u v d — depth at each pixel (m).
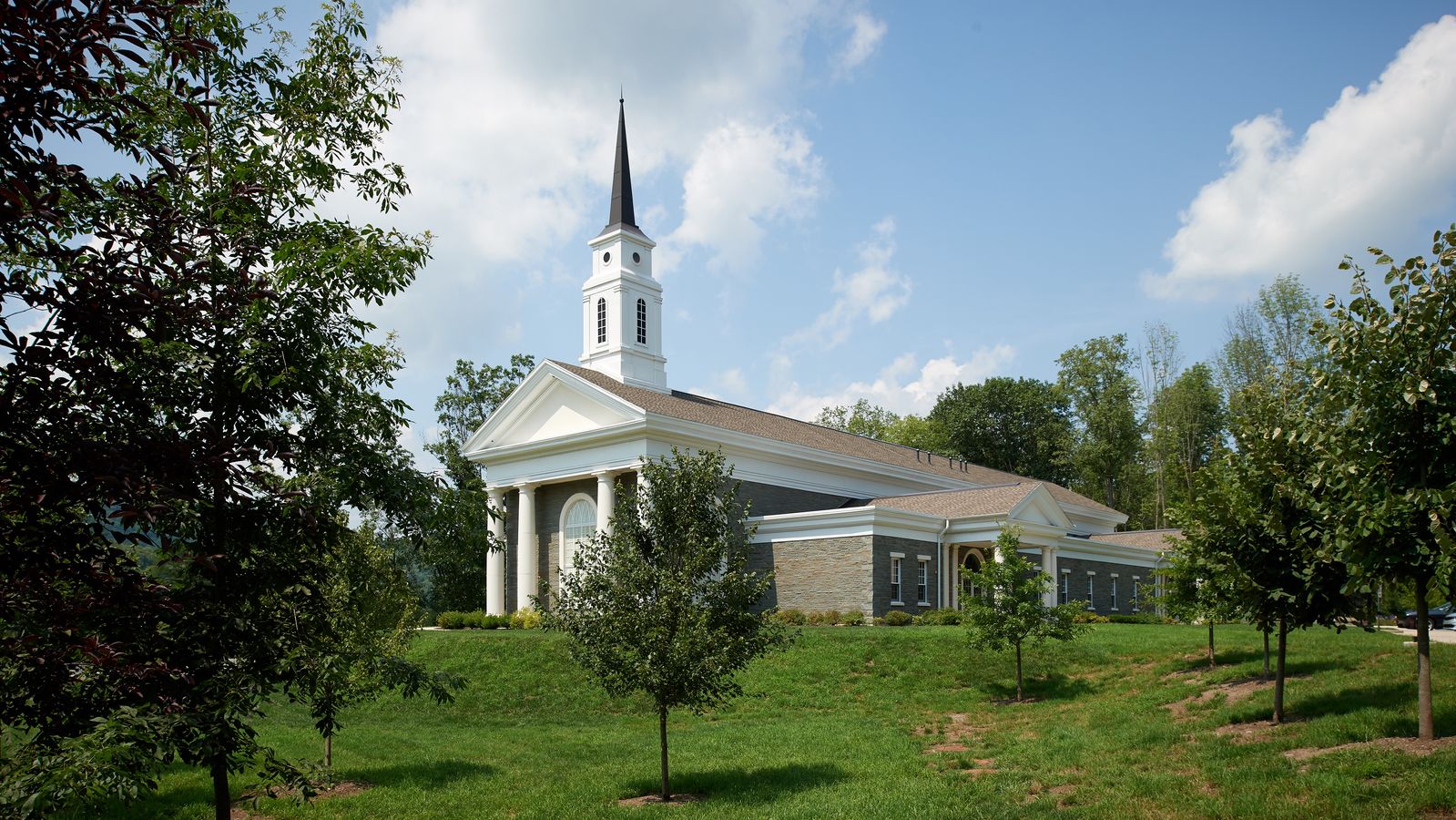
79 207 7.39
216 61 9.27
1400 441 11.41
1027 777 14.10
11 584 5.76
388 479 9.59
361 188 10.91
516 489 44.19
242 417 8.05
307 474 8.56
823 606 36.81
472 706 26.53
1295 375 44.47
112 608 6.39
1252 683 19.08
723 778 15.63
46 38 5.59
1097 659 25.06
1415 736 12.58
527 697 26.88
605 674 14.75
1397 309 11.50
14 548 5.81
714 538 15.38
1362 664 19.27
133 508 6.00
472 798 14.73
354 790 15.47
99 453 5.90
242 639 7.97
